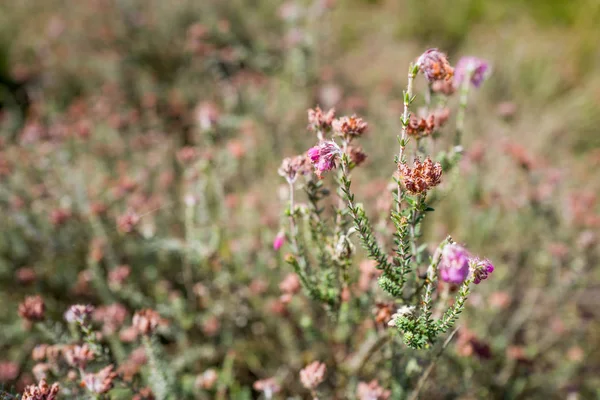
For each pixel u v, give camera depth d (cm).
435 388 56
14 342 63
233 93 97
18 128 100
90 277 66
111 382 46
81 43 123
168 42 123
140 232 63
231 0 128
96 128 93
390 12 147
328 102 96
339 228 46
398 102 94
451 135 85
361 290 51
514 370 61
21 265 71
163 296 64
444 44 136
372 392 48
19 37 127
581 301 70
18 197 70
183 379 58
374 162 81
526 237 71
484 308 62
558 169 77
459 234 69
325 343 58
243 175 85
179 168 90
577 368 63
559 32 133
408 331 41
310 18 108
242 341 62
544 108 106
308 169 46
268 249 63
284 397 58
